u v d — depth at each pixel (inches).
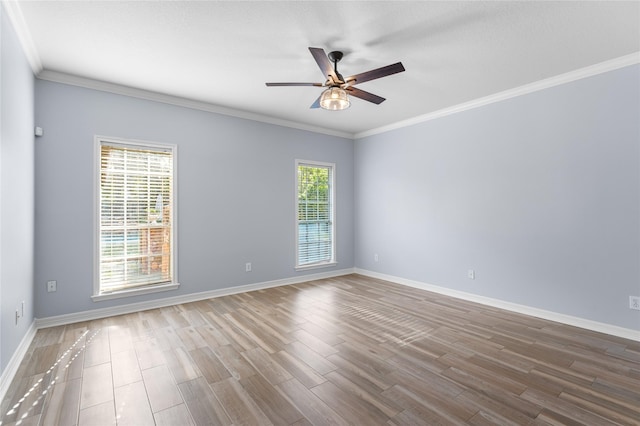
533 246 140.7
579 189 127.3
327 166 221.1
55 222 128.0
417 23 95.0
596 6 86.8
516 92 145.3
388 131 209.0
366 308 150.1
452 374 89.7
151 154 151.9
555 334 118.6
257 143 186.4
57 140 128.6
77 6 86.7
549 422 69.5
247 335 117.5
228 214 175.0
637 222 114.0
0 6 80.0
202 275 165.6
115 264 142.1
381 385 84.1
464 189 166.9
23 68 103.7
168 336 116.6
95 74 130.0
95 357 100.0
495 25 96.0
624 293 116.6
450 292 173.3
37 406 75.4
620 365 94.8
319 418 71.0
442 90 147.9
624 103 116.4
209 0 84.4
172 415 72.1
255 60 118.3
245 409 74.2
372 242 221.9
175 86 143.1
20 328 100.1
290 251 201.5
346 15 91.0
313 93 151.6
